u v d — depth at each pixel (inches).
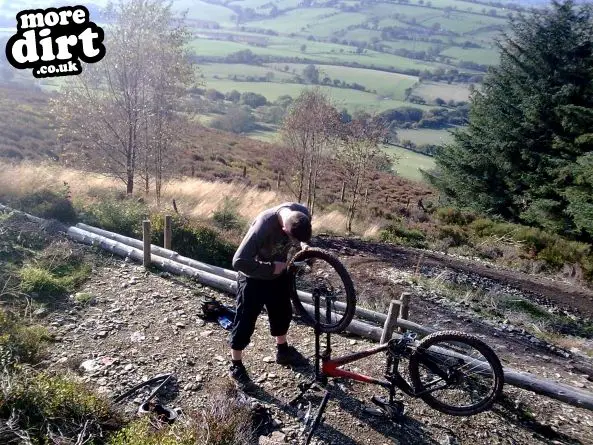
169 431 147.7
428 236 704.4
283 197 740.0
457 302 376.5
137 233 354.6
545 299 446.6
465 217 844.0
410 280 411.8
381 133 676.1
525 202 904.9
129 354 198.1
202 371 190.7
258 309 180.4
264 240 164.6
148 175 631.8
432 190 1270.9
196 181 777.6
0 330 189.5
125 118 594.9
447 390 189.8
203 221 428.5
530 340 318.3
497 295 418.3
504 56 999.0
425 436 167.9
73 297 239.9
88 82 584.7
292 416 170.2
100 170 631.8
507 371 195.6
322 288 181.0
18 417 141.1
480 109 1043.3
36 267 259.4
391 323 209.8
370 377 180.2
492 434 173.0
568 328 377.1
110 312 229.9
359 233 651.5
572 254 661.3
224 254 358.9
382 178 1333.7
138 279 268.7
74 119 593.0
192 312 237.1
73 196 458.0
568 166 795.4
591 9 915.4
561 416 188.7
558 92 873.5
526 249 685.9
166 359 196.5
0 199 373.1
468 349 239.5
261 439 157.1
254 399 174.6
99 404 155.8
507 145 928.3
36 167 653.9
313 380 185.2
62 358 189.3
